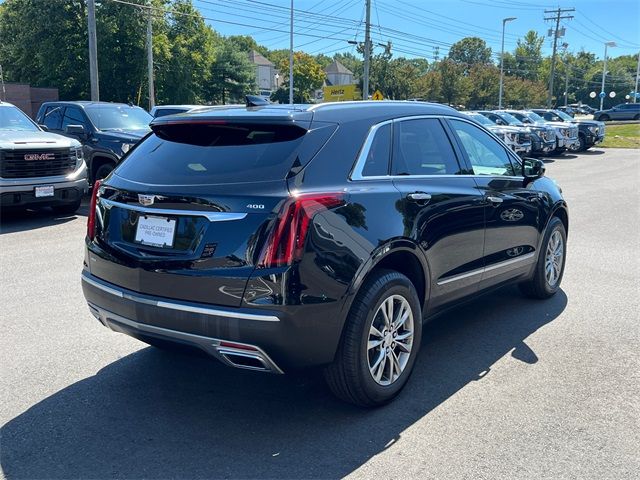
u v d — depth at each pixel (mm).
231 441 3451
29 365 4465
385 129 4066
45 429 3568
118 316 3695
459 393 4066
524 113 28000
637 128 46250
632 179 18531
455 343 4984
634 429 3600
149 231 3557
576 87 128625
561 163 24766
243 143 3666
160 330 3469
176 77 51812
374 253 3590
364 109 4078
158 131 4102
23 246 8398
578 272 7305
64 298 6027
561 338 5102
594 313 5758
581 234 9758
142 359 4613
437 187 4270
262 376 4336
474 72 76250
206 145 3756
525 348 4875
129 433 3533
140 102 50750
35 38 48781
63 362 4531
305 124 3596
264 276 3199
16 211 11492
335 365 3582
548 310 5848
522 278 5699
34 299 5984
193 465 3209
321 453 3326
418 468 3184
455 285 4508
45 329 5188
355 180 3693
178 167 3658
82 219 10648
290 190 3303
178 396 4012
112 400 3945
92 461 3244
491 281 5066
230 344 3271
